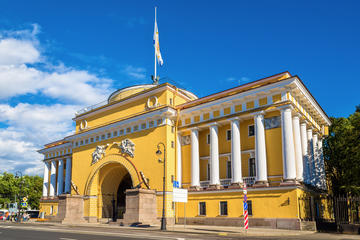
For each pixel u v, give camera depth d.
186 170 35.53
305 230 25.95
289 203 26.72
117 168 42.66
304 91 31.12
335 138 44.25
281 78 30.23
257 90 30.42
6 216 63.84
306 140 32.97
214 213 31.36
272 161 29.14
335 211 29.14
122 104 41.41
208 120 34.06
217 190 31.58
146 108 38.34
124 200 46.16
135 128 38.78
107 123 42.62
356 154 39.19
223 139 34.09
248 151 31.67
